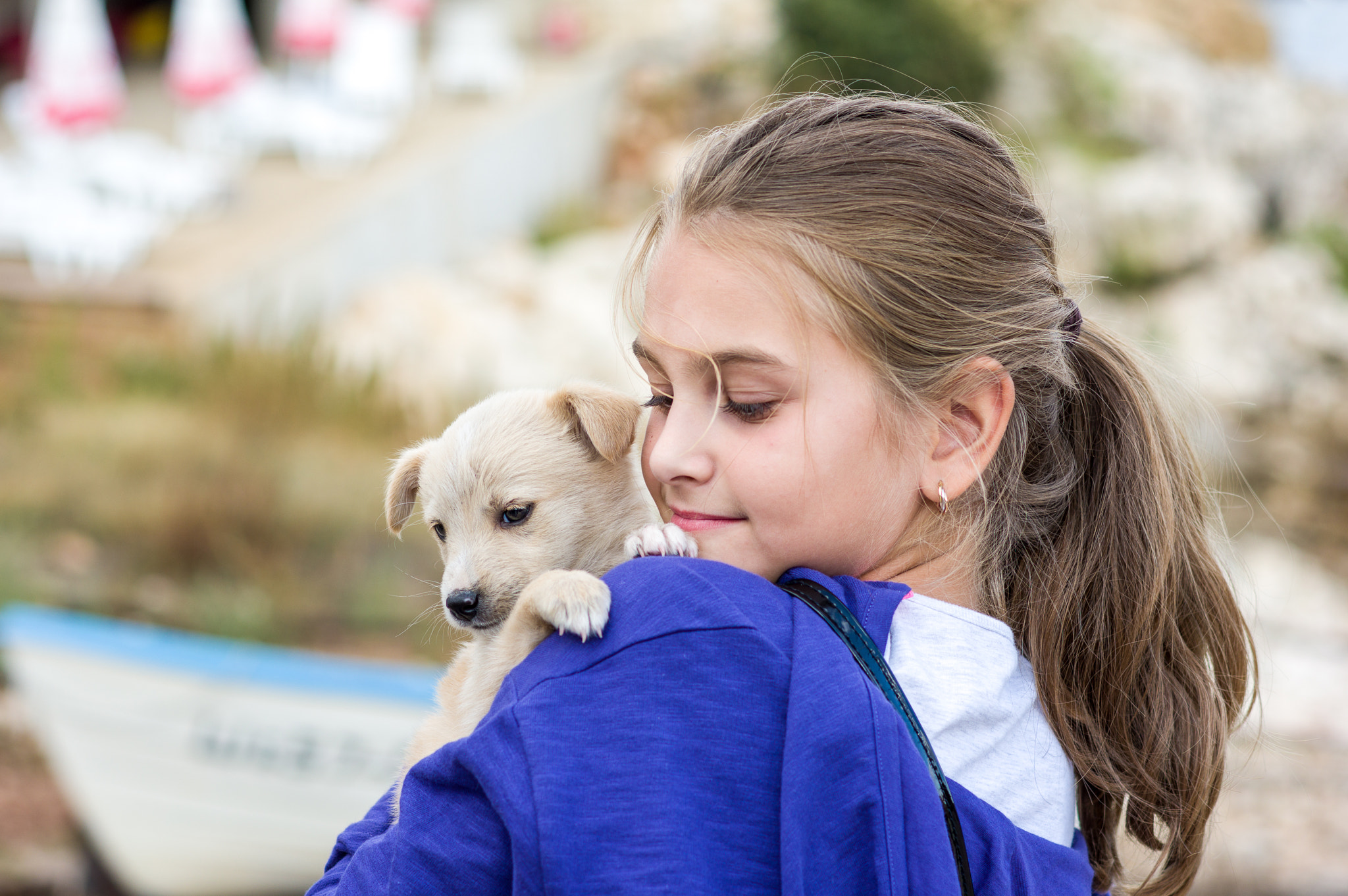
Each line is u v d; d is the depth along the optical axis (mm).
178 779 6820
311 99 18562
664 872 1421
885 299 1721
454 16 21766
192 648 6766
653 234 1972
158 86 21484
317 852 6934
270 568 9656
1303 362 17094
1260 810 8617
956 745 1644
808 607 1640
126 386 11578
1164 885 2023
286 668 6691
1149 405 2102
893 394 1742
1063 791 1794
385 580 9742
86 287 12508
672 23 24312
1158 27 21828
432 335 14492
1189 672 2045
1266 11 23703
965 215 1815
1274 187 19844
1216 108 19953
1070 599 1923
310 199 15922
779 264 1706
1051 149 18938
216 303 12891
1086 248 17812
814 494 1721
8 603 8680
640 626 1568
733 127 1976
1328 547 13430
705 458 1751
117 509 9805
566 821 1441
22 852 7242
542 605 1698
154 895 7227
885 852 1433
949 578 1879
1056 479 2010
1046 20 20781
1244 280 17859
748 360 1705
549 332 15336
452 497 2705
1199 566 2133
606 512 2781
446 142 18734
